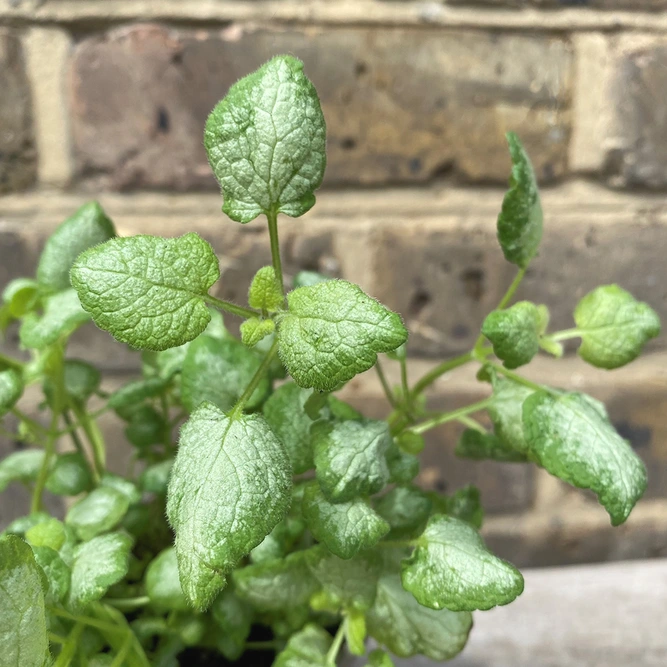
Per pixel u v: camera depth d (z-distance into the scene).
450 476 0.32
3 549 0.10
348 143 0.29
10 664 0.11
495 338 0.14
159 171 0.28
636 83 0.29
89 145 0.28
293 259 0.30
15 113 0.27
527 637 0.25
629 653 0.24
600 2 0.29
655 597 0.28
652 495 0.33
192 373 0.15
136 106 0.28
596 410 0.15
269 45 0.28
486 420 0.31
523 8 0.28
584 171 0.30
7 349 0.29
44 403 0.20
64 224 0.18
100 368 0.30
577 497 0.33
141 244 0.12
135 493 0.18
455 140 0.29
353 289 0.11
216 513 0.11
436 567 0.13
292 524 0.16
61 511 0.31
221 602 0.16
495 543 0.33
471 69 0.29
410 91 0.29
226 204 0.13
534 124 0.29
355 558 0.15
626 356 0.16
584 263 0.31
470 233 0.30
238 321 0.27
